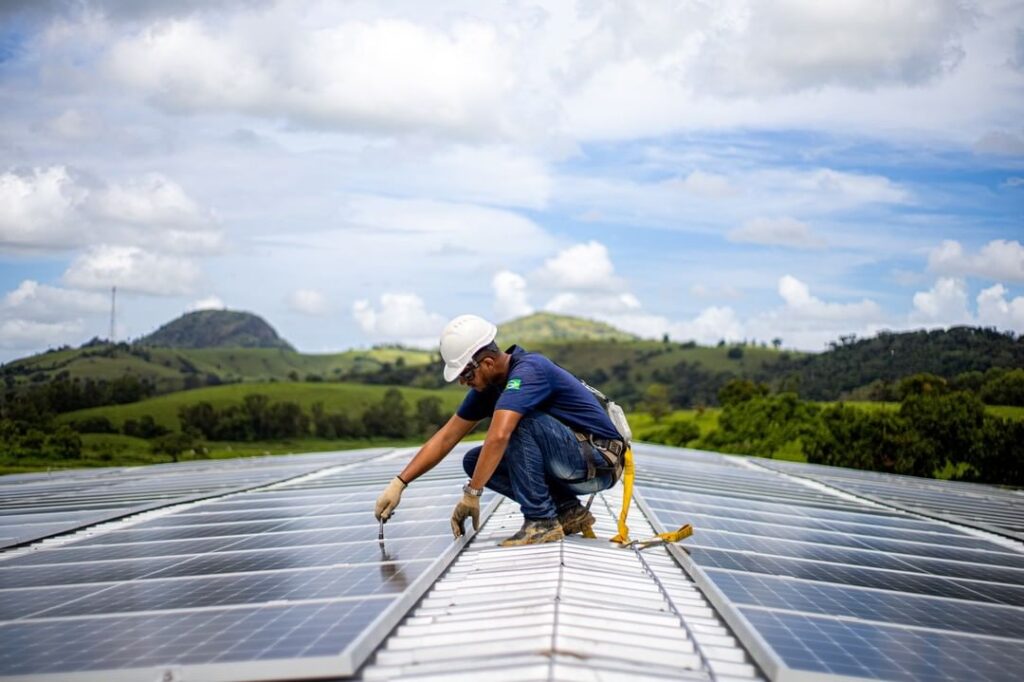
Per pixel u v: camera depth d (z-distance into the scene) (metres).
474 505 7.65
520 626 5.29
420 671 4.64
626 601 6.13
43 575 7.54
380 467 22.50
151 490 17.75
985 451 68.94
